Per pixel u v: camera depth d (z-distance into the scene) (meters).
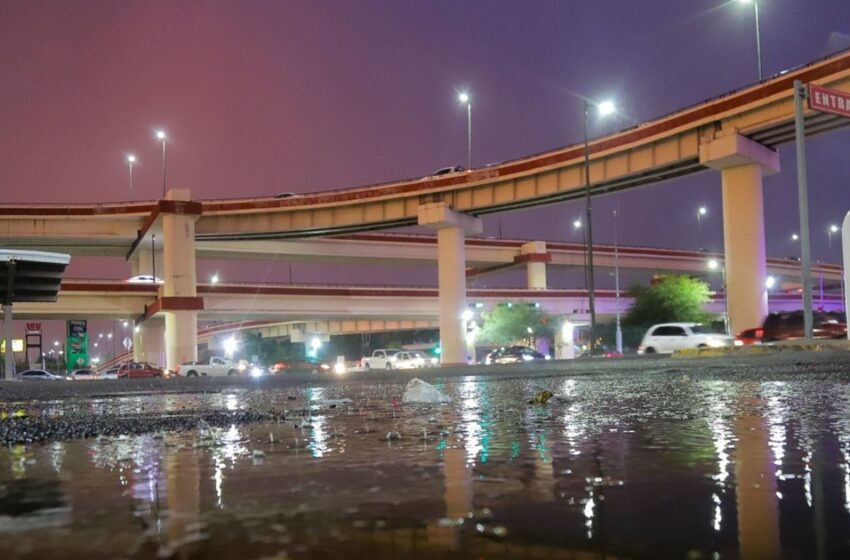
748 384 10.22
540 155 57.91
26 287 46.25
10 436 5.39
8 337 47.00
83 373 70.00
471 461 3.42
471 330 76.62
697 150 47.47
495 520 2.13
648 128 49.91
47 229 71.50
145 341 85.12
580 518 2.13
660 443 3.95
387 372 34.09
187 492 2.71
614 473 2.96
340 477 3.01
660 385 10.85
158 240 76.06
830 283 132.75
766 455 3.39
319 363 68.06
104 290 75.81
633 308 74.25
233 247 82.69
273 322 116.38
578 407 6.92
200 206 69.88
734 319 45.53
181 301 66.94
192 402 10.80
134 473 3.27
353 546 1.85
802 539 1.84
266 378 30.89
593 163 54.78
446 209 63.06
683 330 40.03
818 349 26.39
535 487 2.67
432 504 2.38
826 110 25.72
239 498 2.55
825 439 3.96
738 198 46.00
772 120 42.97
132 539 1.97
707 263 113.62
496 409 7.03
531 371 22.55
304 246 86.19
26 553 1.83
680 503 2.32
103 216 72.69
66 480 3.08
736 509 2.21
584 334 109.44
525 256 101.56
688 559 1.69
